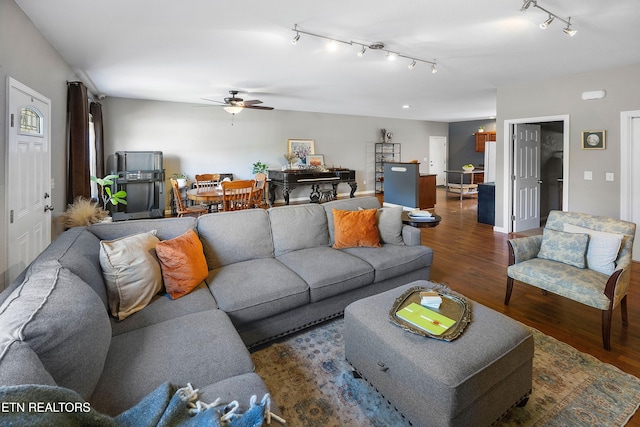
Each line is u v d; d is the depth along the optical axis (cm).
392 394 154
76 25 287
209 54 366
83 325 113
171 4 250
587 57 366
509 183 515
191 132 711
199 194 491
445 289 214
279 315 217
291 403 170
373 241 292
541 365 197
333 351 214
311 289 225
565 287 229
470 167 897
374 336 163
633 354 206
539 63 389
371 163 1000
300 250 284
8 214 234
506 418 158
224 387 123
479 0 242
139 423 98
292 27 291
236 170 773
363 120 972
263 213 280
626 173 392
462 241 475
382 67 418
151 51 354
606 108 405
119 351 144
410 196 723
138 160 604
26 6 252
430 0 242
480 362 138
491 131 1038
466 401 131
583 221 263
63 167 374
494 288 310
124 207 596
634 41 318
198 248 223
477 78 467
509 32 299
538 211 562
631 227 239
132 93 588
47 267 146
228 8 256
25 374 82
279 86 534
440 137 1138
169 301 193
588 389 176
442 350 144
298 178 742
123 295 178
